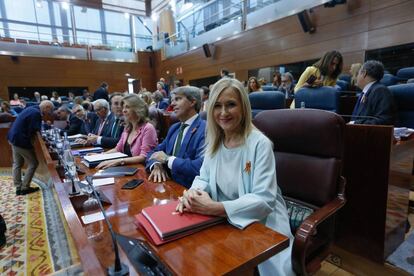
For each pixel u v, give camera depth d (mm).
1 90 8883
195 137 1597
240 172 1038
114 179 1343
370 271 1437
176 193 1128
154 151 1775
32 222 2518
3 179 3990
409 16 4055
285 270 940
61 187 1130
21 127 3176
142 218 841
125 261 626
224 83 1067
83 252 667
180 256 657
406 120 1952
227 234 766
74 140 2928
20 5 9430
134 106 2094
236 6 7211
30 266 1840
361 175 1413
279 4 6035
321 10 5227
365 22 4594
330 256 1591
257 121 1377
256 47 6746
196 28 8883
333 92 2137
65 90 10023
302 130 1192
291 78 4465
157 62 11359
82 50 10188
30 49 9250
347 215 1490
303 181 1189
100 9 10195
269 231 781
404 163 1473
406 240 1604
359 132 1400
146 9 10930
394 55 4293
